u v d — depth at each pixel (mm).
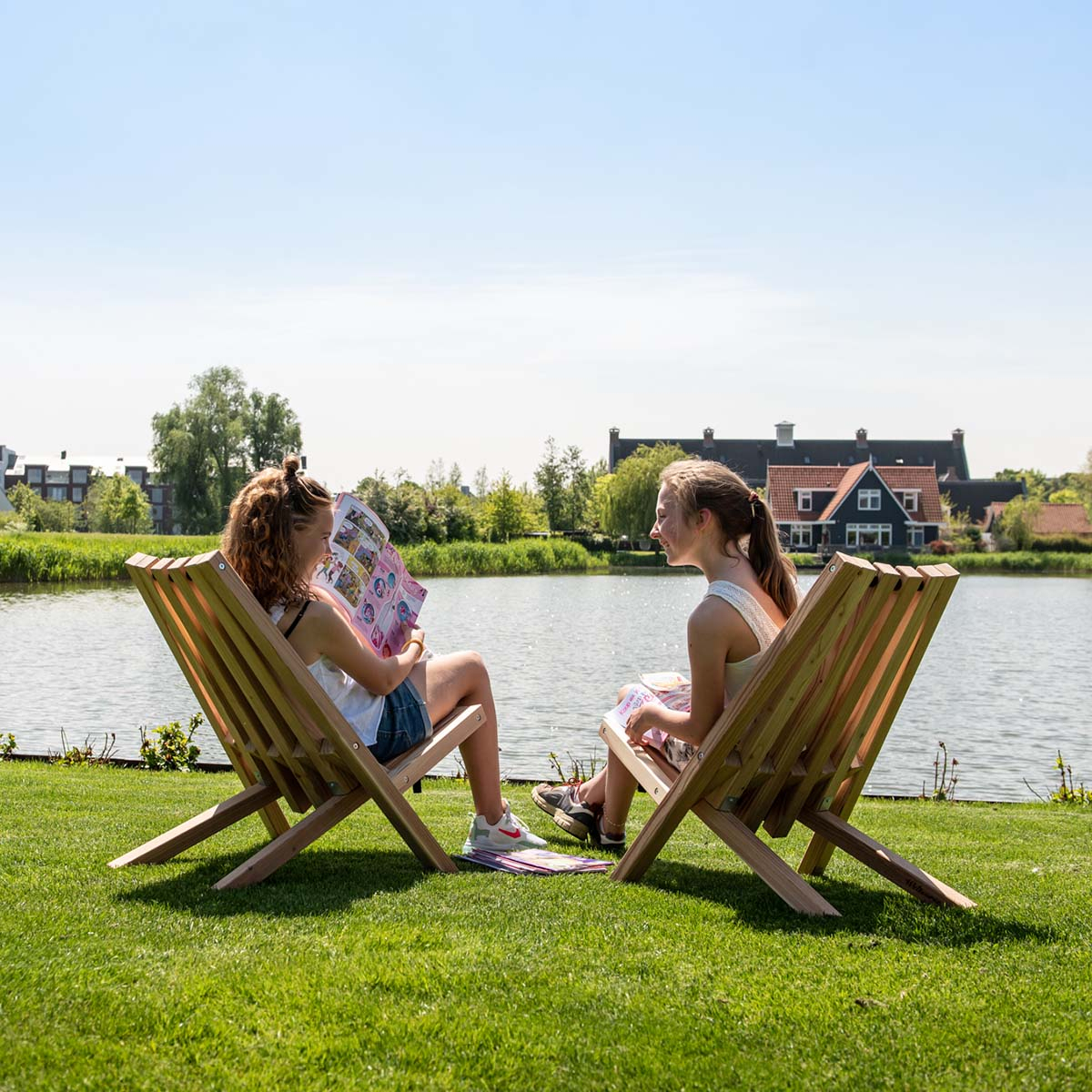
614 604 32719
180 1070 2037
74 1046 2096
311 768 3400
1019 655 20328
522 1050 2145
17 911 2959
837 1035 2223
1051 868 4164
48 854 3799
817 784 3391
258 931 2793
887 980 2521
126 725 11516
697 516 3342
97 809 5070
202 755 9562
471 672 3748
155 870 3516
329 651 3264
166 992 2350
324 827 3383
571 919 2971
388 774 3404
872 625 3035
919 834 5285
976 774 9906
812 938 2842
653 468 69250
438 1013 2297
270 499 3189
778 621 3402
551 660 18797
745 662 3248
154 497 107250
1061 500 103188
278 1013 2273
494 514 66875
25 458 112188
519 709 13281
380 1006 2324
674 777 3576
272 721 3297
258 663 3133
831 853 3738
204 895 3160
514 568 55500
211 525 78125
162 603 3348
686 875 3627
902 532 69688
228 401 80062
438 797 6258
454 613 29078
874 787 9180
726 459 80438
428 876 3451
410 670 3490
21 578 37812
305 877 3439
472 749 3781
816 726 3248
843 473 72688
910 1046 2172
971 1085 2020
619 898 3207
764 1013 2320
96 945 2648
